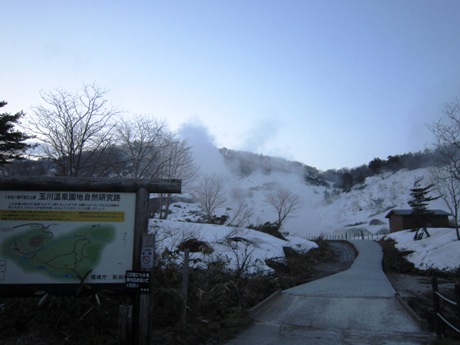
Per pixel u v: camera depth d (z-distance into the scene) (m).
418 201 30.69
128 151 24.44
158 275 7.75
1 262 5.04
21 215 5.17
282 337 6.96
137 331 4.95
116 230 5.21
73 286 5.05
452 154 23.03
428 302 10.35
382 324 7.82
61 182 5.21
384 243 32.56
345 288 12.42
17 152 19.36
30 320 5.66
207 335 6.89
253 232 23.58
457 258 19.23
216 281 9.68
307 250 25.36
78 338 5.39
